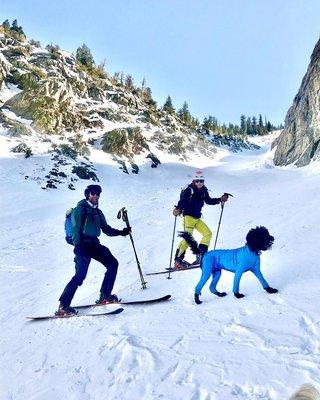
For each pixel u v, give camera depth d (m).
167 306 5.67
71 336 4.97
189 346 4.11
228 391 3.17
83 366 4.06
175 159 48.59
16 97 38.56
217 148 73.00
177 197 27.36
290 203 17.14
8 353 4.79
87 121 44.06
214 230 12.55
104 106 51.91
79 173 30.11
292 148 39.00
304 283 5.75
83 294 7.14
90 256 6.10
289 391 3.06
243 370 3.47
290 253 7.68
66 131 39.12
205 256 5.80
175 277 7.36
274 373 3.36
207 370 3.56
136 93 77.38
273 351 3.77
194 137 68.56
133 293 6.64
